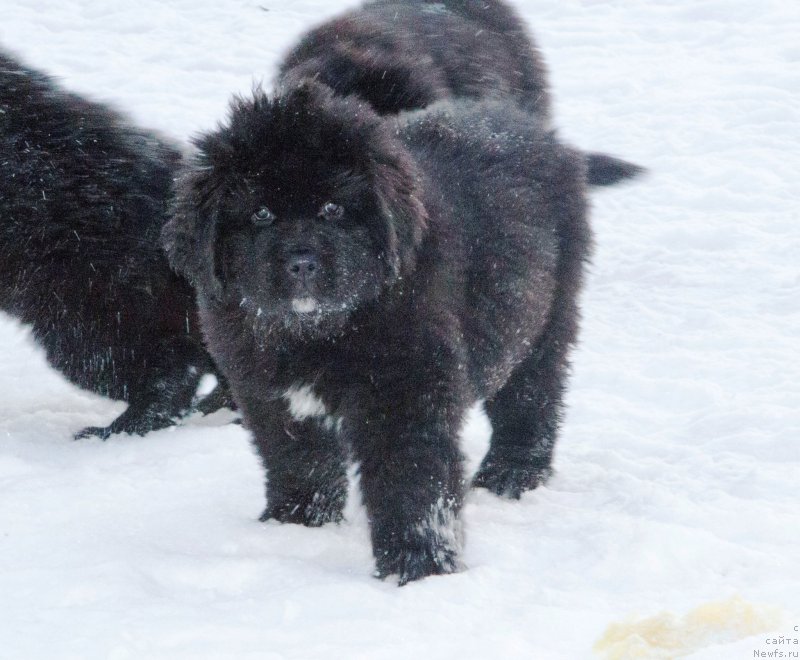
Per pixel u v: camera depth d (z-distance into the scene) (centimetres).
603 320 1573
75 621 699
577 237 1068
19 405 1339
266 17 3194
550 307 1048
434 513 826
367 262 813
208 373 1318
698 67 2780
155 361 1243
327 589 757
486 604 750
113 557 820
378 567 834
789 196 2047
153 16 3178
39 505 957
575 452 1140
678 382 1320
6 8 3219
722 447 1109
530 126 1079
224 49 2969
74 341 1234
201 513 937
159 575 795
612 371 1371
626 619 678
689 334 1497
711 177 2152
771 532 886
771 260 1753
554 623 698
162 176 1241
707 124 2416
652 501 966
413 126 986
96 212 1205
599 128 2445
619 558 827
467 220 906
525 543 882
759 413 1166
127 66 2848
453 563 830
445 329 831
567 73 2797
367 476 837
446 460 829
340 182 807
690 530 858
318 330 819
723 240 1850
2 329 1609
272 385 852
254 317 834
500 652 643
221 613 720
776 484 997
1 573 786
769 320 1526
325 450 908
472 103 1162
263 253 809
